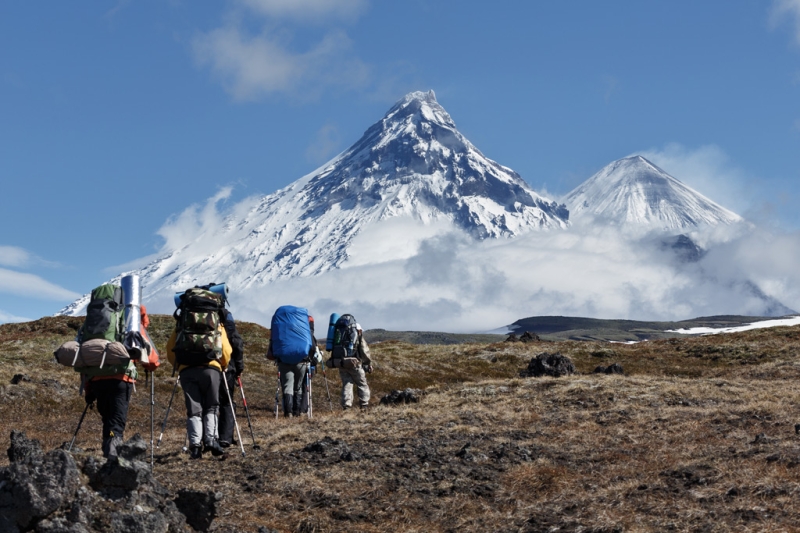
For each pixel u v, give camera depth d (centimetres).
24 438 827
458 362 4416
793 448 1052
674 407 1562
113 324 939
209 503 670
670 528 735
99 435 1611
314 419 1598
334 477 964
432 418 1509
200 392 1088
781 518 748
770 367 2720
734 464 972
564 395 1775
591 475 974
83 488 604
